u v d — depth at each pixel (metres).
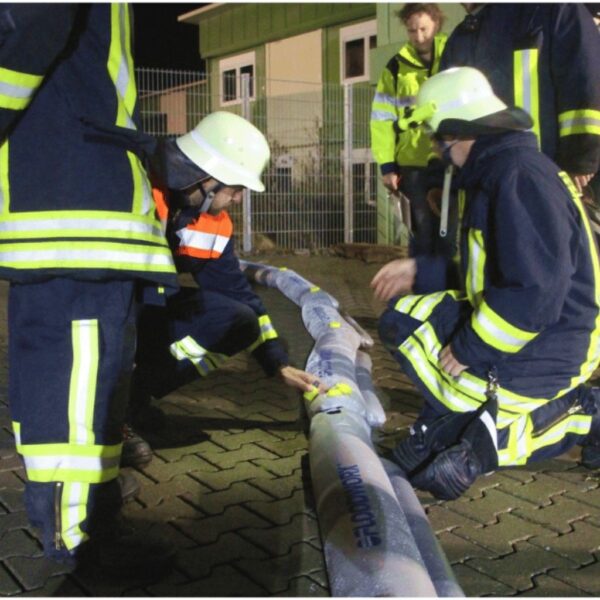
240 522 3.01
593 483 3.42
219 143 3.09
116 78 2.48
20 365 2.48
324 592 2.55
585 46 3.68
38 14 2.15
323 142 12.20
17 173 2.40
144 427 3.88
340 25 14.02
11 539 2.83
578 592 2.57
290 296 6.54
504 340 2.81
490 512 3.14
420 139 5.52
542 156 2.91
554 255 2.74
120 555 2.56
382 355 5.45
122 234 2.41
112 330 2.47
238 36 16.45
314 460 2.90
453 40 4.06
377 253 10.54
